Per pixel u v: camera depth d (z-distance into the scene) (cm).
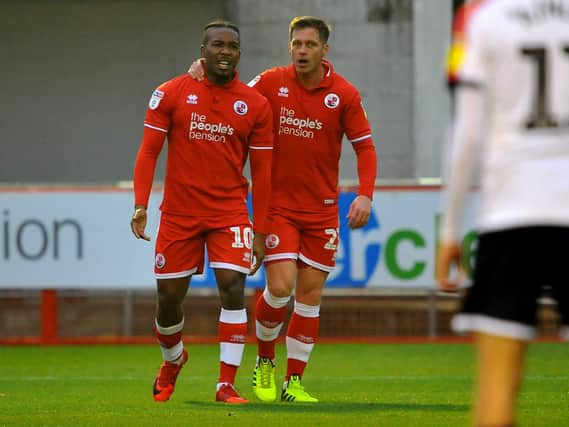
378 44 5297
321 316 4297
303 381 3094
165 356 2478
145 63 5719
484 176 1198
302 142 2464
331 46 5312
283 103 2464
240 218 2348
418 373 3312
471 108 1163
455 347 4109
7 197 4209
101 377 3228
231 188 2342
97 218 4191
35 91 5769
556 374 3234
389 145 5306
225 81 2325
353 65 5312
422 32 5188
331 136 2481
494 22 1193
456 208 1162
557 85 1180
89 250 4200
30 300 4334
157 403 2478
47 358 3822
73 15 5747
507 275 1169
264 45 5388
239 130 2327
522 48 1185
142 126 5734
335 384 3009
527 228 1161
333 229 2506
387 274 4134
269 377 2534
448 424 2081
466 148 1158
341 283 4144
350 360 3712
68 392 2812
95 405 2473
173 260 2339
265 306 2478
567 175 1166
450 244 1165
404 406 2419
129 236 4184
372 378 3169
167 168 2358
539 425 2088
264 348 2522
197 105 2314
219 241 2338
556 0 1196
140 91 5728
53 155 5766
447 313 4241
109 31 5734
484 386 1153
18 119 5781
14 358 3828
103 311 4331
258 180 2380
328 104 2466
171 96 2320
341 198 4125
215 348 4159
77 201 4197
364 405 2439
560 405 2433
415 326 4266
